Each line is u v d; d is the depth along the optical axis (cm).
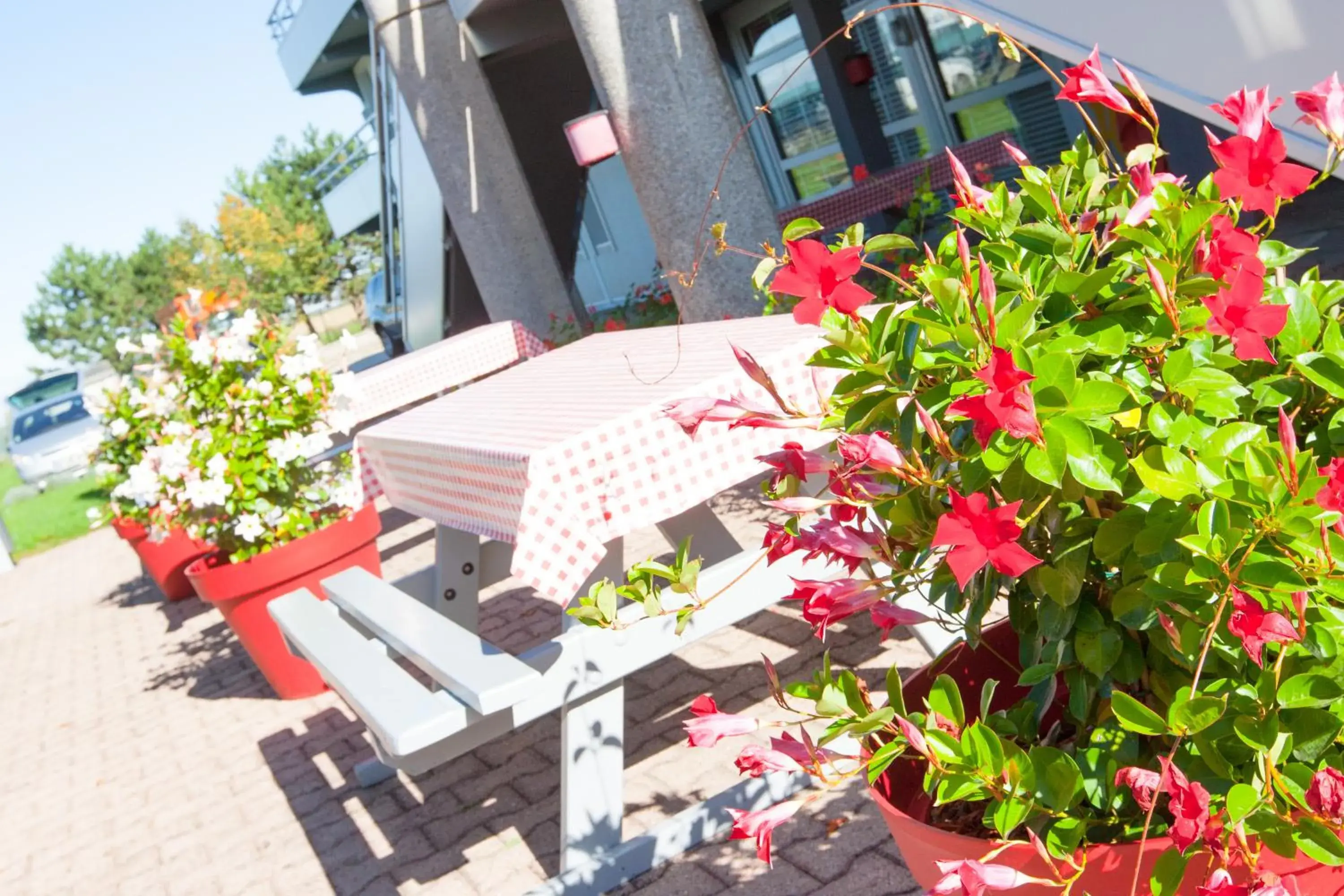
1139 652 140
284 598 452
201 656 726
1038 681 139
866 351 137
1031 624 146
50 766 601
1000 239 149
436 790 406
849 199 960
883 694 354
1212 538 116
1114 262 138
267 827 421
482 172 1138
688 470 298
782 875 279
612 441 289
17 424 2684
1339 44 354
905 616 142
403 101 1327
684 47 696
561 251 1459
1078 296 136
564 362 475
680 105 697
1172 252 134
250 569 525
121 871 427
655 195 712
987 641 175
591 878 299
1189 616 126
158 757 550
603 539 290
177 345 547
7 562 1667
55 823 507
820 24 1372
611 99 707
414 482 400
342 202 2330
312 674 561
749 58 1570
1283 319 116
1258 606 113
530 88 1278
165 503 553
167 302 5206
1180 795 113
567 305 1166
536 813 362
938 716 133
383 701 292
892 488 141
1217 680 133
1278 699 121
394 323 1892
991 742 129
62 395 2777
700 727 137
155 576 930
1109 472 121
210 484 523
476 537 469
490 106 1136
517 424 339
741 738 362
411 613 346
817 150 1526
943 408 135
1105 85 143
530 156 1350
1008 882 120
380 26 1121
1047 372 117
